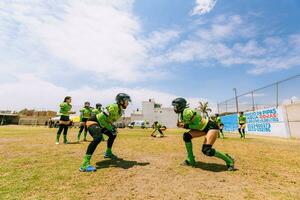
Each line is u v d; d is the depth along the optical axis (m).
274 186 3.10
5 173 3.65
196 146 7.68
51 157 5.15
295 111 15.02
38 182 3.16
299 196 2.69
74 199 2.51
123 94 4.66
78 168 4.07
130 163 4.61
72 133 15.48
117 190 2.86
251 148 7.53
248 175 3.70
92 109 9.53
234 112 24.69
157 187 3.01
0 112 55.84
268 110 17.97
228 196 2.68
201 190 2.90
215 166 4.39
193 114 4.19
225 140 11.45
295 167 4.37
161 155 5.64
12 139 9.83
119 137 12.01
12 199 2.47
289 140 12.61
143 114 62.66
